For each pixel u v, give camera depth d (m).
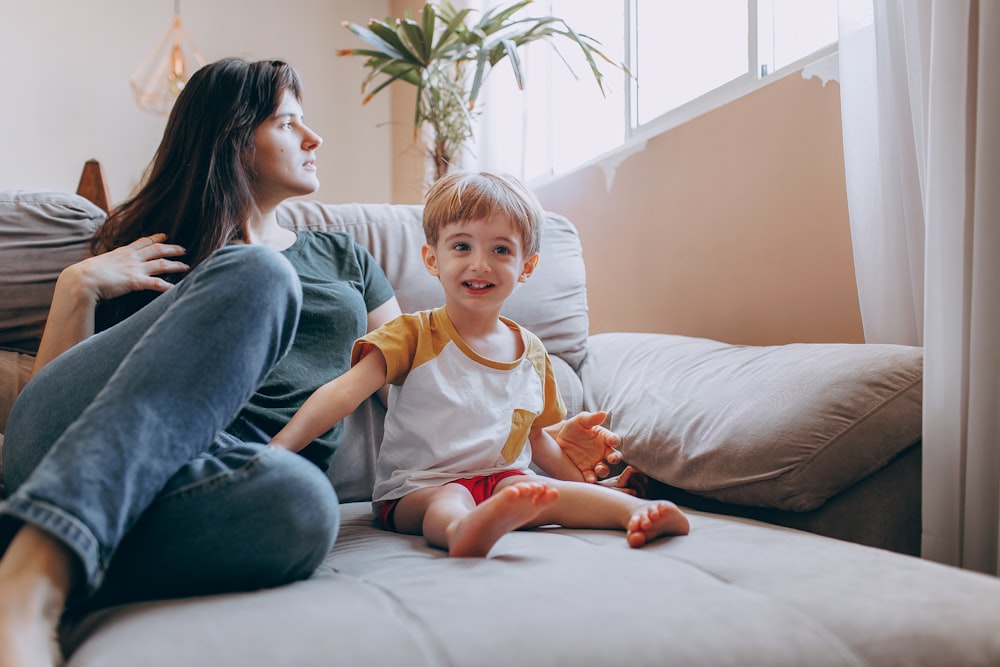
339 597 0.74
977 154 1.05
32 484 0.69
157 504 0.76
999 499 1.04
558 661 0.61
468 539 0.89
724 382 1.30
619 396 1.53
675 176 2.22
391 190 4.71
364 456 1.51
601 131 2.96
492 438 1.17
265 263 0.87
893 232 1.38
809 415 1.09
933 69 1.12
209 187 1.40
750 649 0.64
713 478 1.18
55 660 0.65
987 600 0.71
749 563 0.82
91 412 0.75
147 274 1.32
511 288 1.23
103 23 4.16
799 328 1.76
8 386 1.35
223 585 0.79
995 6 1.04
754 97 1.90
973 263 1.05
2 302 1.40
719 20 2.29
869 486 1.07
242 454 0.82
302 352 1.40
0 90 3.98
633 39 2.70
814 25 1.95
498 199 1.21
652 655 0.63
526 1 2.69
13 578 0.66
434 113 2.91
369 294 1.56
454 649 0.62
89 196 2.30
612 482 1.32
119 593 0.77
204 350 0.81
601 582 0.76
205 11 4.34
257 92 1.44
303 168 1.50
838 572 0.78
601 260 2.63
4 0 3.99
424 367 1.20
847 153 1.46
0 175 3.98
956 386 1.06
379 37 2.78
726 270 2.01
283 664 0.60
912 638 0.66
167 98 3.99
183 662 0.60
